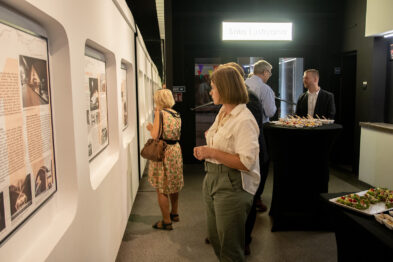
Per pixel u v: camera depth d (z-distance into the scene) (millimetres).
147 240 3104
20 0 1042
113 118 2736
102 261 2090
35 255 1183
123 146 3055
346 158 5922
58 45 1454
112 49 2523
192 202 4125
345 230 1944
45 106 1382
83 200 1673
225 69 1923
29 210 1216
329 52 5887
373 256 1646
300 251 2885
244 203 1893
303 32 5840
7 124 1046
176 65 5750
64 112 1506
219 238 2008
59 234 1355
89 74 2051
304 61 5996
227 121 1910
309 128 2965
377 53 4715
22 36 1167
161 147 3084
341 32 5664
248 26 5676
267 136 3256
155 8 4477
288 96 6051
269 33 5711
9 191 1060
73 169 1548
